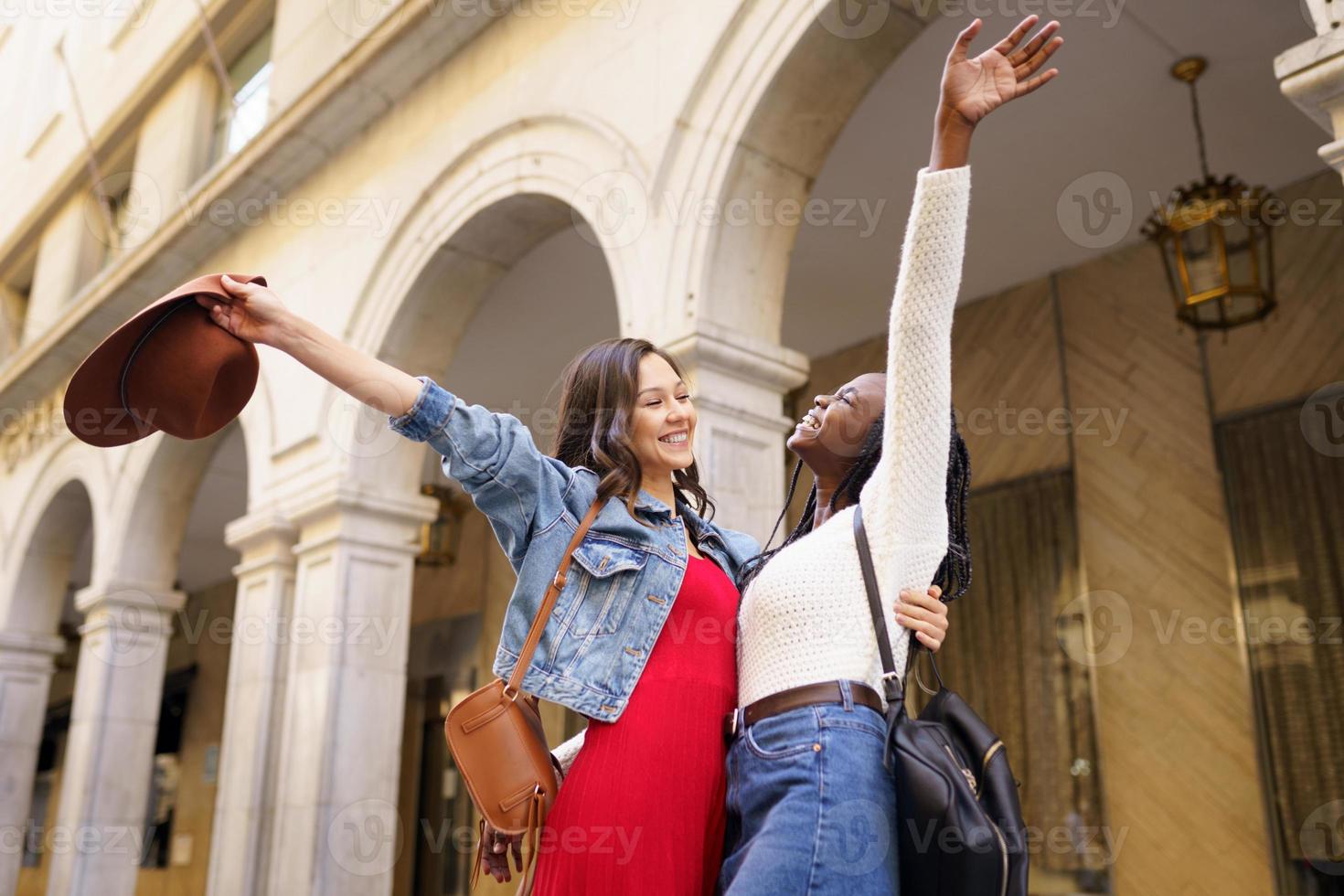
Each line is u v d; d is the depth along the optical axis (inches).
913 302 67.6
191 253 366.3
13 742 434.0
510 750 68.9
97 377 62.7
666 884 63.4
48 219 500.4
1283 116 225.9
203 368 63.9
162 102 414.0
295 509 281.3
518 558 73.2
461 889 429.7
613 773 65.9
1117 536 258.1
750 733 65.8
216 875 275.1
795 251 279.6
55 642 447.5
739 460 181.3
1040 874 252.1
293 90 328.2
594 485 74.6
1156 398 257.4
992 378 290.4
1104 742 250.4
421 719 466.3
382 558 272.4
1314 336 232.1
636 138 208.4
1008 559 275.7
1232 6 198.2
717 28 196.9
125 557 365.1
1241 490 237.6
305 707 262.4
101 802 347.6
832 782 61.4
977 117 66.7
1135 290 265.3
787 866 59.5
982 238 272.7
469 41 265.6
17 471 467.2
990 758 62.4
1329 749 215.8
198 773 584.4
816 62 185.6
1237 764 230.2
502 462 69.4
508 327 337.7
